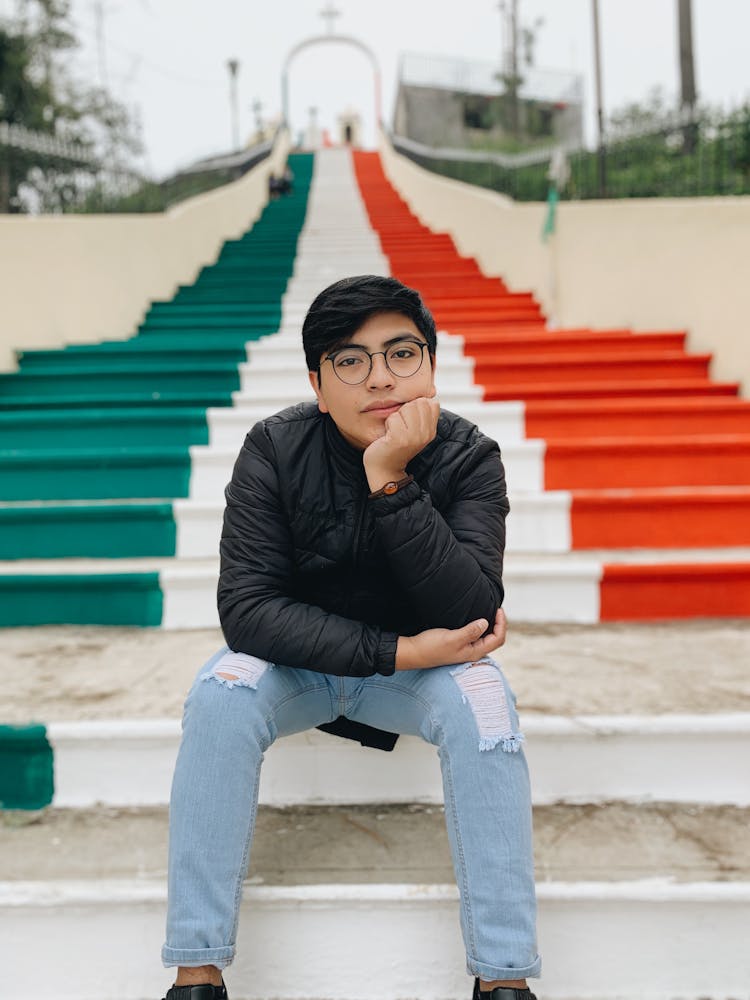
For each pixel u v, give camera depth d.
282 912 1.45
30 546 2.68
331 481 1.44
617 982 1.46
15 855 1.55
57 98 18.66
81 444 3.27
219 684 1.33
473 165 9.90
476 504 1.47
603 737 1.70
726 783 1.71
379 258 8.08
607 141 6.30
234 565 1.42
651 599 2.42
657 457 2.99
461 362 3.97
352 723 1.58
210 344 4.36
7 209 5.67
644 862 1.51
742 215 3.62
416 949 1.45
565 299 5.46
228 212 9.70
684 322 4.19
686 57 13.95
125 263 5.63
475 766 1.28
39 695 1.90
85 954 1.47
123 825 1.65
